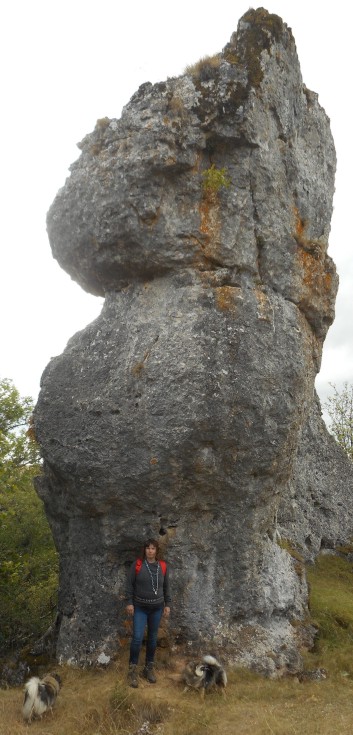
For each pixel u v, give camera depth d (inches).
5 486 505.0
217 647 293.9
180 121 298.2
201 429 285.1
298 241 334.6
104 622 300.7
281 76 326.6
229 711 253.1
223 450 292.5
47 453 309.0
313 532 515.2
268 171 315.9
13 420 715.4
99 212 309.7
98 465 293.4
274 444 303.4
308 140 359.6
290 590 335.6
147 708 251.1
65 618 313.6
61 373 320.2
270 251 318.0
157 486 290.8
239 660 292.7
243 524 306.7
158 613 278.4
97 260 320.8
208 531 303.7
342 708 257.1
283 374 307.3
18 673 311.6
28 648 329.1
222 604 302.7
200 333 294.0
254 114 304.0
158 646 295.0
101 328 322.7
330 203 371.2
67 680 285.1
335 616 362.9
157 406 288.8
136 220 301.3
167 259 305.7
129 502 295.7
